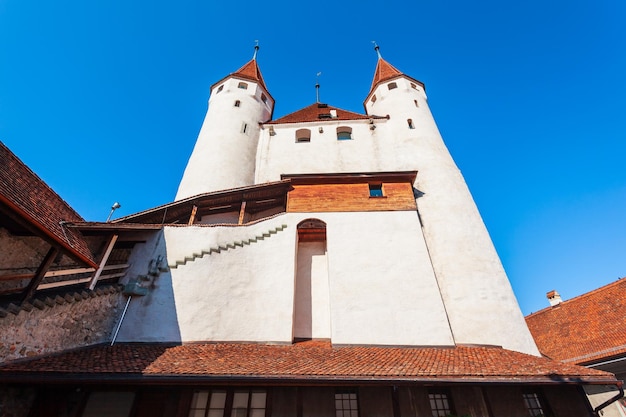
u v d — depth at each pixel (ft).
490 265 50.42
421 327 40.16
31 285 28.07
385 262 45.44
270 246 46.47
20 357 26.63
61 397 28.48
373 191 55.01
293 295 42.45
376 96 88.89
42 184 35.32
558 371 30.71
